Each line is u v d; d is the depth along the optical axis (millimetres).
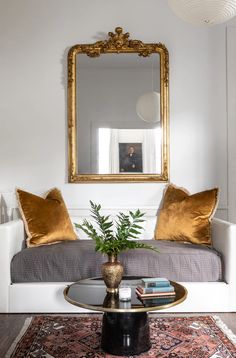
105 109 3836
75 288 2340
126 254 2883
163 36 3836
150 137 3844
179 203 3445
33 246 3135
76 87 3822
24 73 3820
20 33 3816
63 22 3832
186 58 3844
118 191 3848
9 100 3818
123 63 3838
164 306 2004
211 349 2184
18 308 2807
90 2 3832
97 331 2467
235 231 2805
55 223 3275
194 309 2816
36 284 2826
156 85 3834
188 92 3846
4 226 2826
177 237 3334
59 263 2863
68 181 3822
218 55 3844
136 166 3840
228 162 3846
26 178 3826
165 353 2135
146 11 3834
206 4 2523
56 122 3830
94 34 3840
